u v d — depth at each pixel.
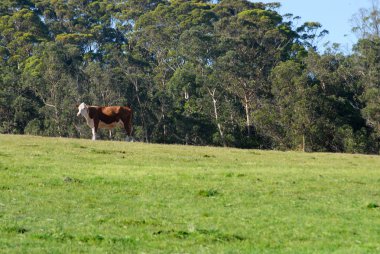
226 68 77.12
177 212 20.86
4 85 78.56
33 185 24.52
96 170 29.22
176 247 16.48
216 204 22.42
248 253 16.14
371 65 75.62
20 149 35.34
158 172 29.22
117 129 72.75
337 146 68.44
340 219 20.59
